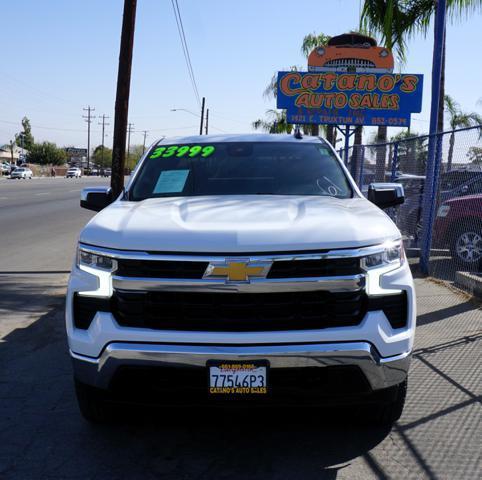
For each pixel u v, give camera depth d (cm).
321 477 309
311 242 300
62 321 627
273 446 343
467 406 399
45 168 10025
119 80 971
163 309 303
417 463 323
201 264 296
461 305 681
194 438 353
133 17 964
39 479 309
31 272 914
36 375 466
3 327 604
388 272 312
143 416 382
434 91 883
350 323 302
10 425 374
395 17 1309
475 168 928
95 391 325
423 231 885
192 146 484
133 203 396
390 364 308
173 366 299
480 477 308
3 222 1647
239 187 427
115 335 303
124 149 982
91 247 317
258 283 295
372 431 361
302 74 1462
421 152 1089
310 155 465
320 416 380
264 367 296
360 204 384
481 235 927
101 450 340
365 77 1445
